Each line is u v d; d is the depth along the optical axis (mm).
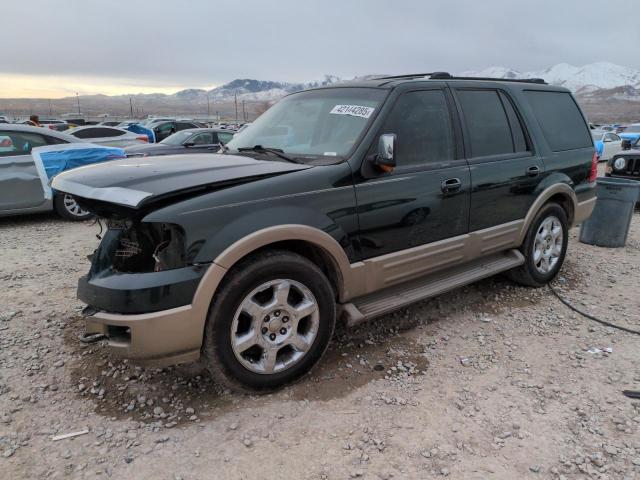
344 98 3859
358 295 3451
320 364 3535
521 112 4648
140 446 2688
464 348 3818
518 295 4895
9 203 8039
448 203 3863
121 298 2666
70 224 8336
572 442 2746
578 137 5293
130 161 3502
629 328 4176
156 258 2834
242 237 2832
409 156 3688
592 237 6832
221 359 2896
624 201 6535
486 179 4137
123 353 2748
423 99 3867
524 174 4496
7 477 2445
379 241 3479
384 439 2758
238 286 2861
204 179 2912
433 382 3336
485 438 2773
